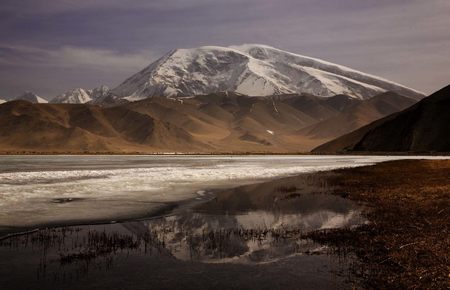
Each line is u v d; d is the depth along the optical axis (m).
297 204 27.30
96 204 26.41
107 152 172.00
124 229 19.56
